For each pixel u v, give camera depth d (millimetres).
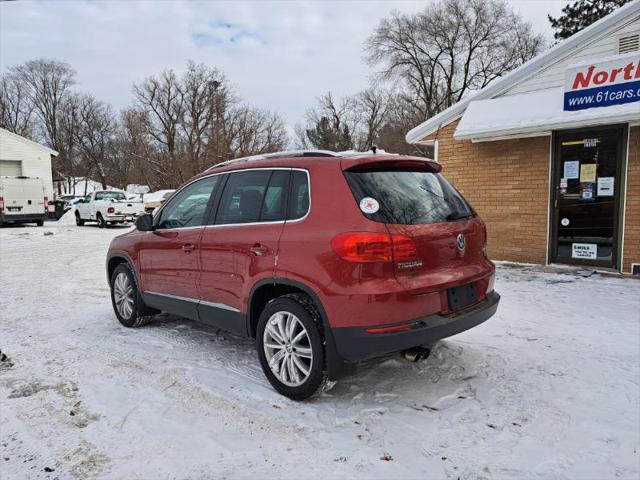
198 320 4520
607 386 3707
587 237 8352
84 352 4691
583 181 8312
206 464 2791
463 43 42500
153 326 5586
